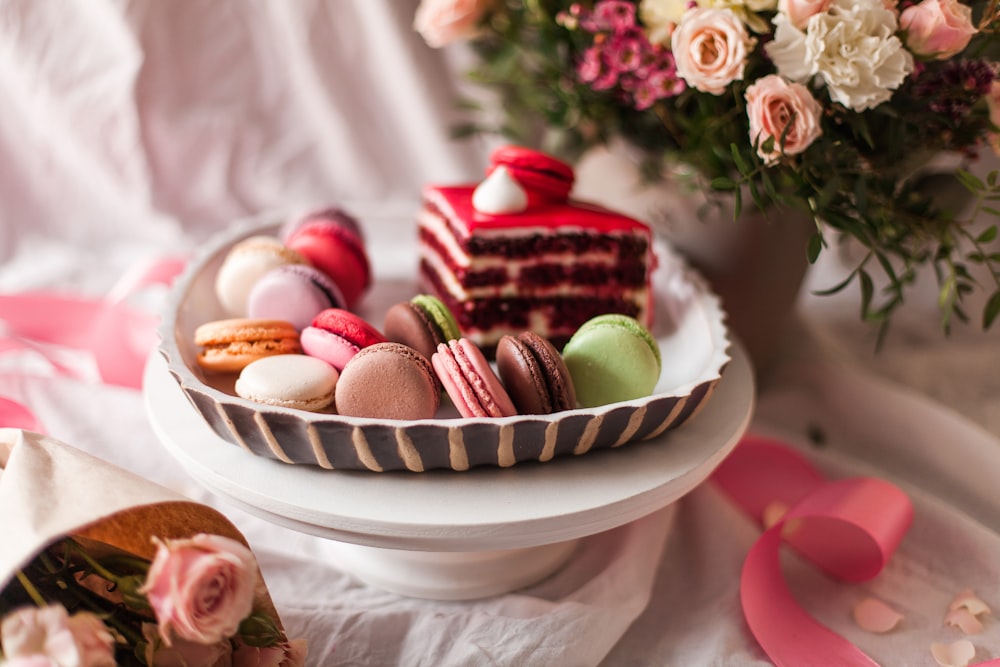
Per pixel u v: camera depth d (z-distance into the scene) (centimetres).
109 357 74
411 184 93
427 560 62
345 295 73
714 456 60
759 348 79
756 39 63
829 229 84
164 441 60
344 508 56
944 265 86
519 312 71
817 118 62
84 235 89
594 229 70
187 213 90
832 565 66
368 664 59
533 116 85
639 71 67
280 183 90
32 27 82
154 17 83
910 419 75
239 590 52
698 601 64
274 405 60
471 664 58
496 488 57
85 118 84
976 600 64
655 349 63
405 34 87
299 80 88
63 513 52
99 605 54
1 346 73
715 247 75
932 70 65
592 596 62
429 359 63
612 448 60
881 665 61
